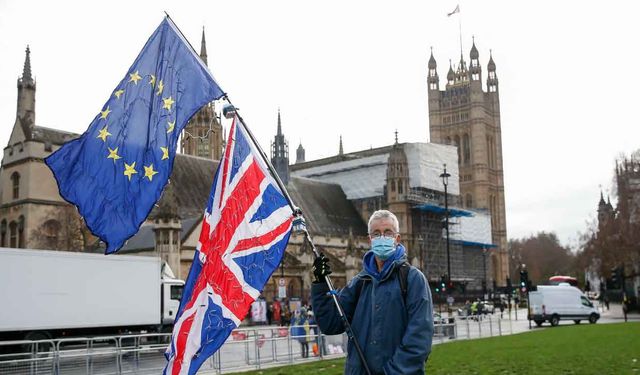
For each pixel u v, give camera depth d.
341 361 24.77
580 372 18.16
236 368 24.92
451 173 136.12
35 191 80.31
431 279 124.88
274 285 85.25
